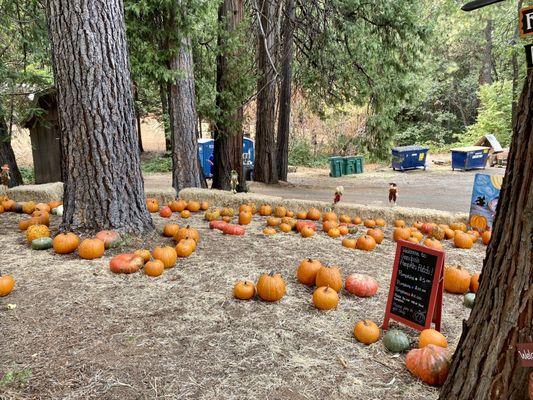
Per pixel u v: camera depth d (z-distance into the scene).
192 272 3.77
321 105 14.62
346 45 11.10
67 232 4.25
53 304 3.03
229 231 5.12
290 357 2.45
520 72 18.61
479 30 23.28
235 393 2.11
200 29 9.29
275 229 5.52
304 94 14.27
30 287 3.30
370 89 11.92
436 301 2.70
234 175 7.32
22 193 7.03
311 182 15.65
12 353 2.39
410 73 11.95
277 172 14.88
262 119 13.67
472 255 4.80
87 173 4.39
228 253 4.35
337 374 2.30
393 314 2.82
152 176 16.56
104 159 4.38
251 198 7.04
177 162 8.52
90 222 4.47
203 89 9.87
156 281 3.54
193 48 9.38
